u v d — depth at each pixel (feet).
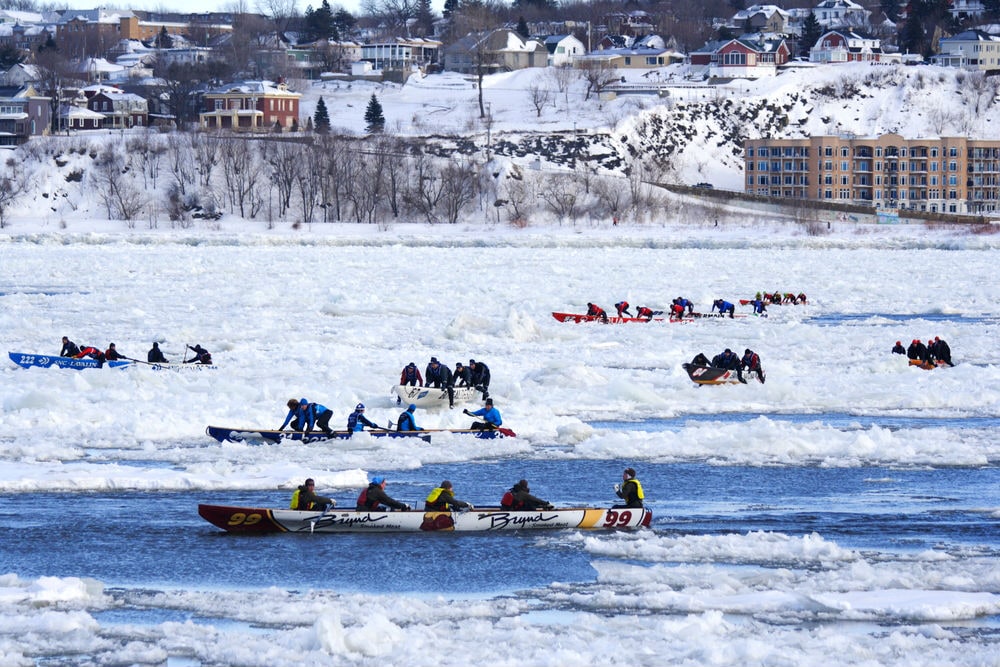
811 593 269.85
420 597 271.69
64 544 306.55
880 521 331.36
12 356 568.82
